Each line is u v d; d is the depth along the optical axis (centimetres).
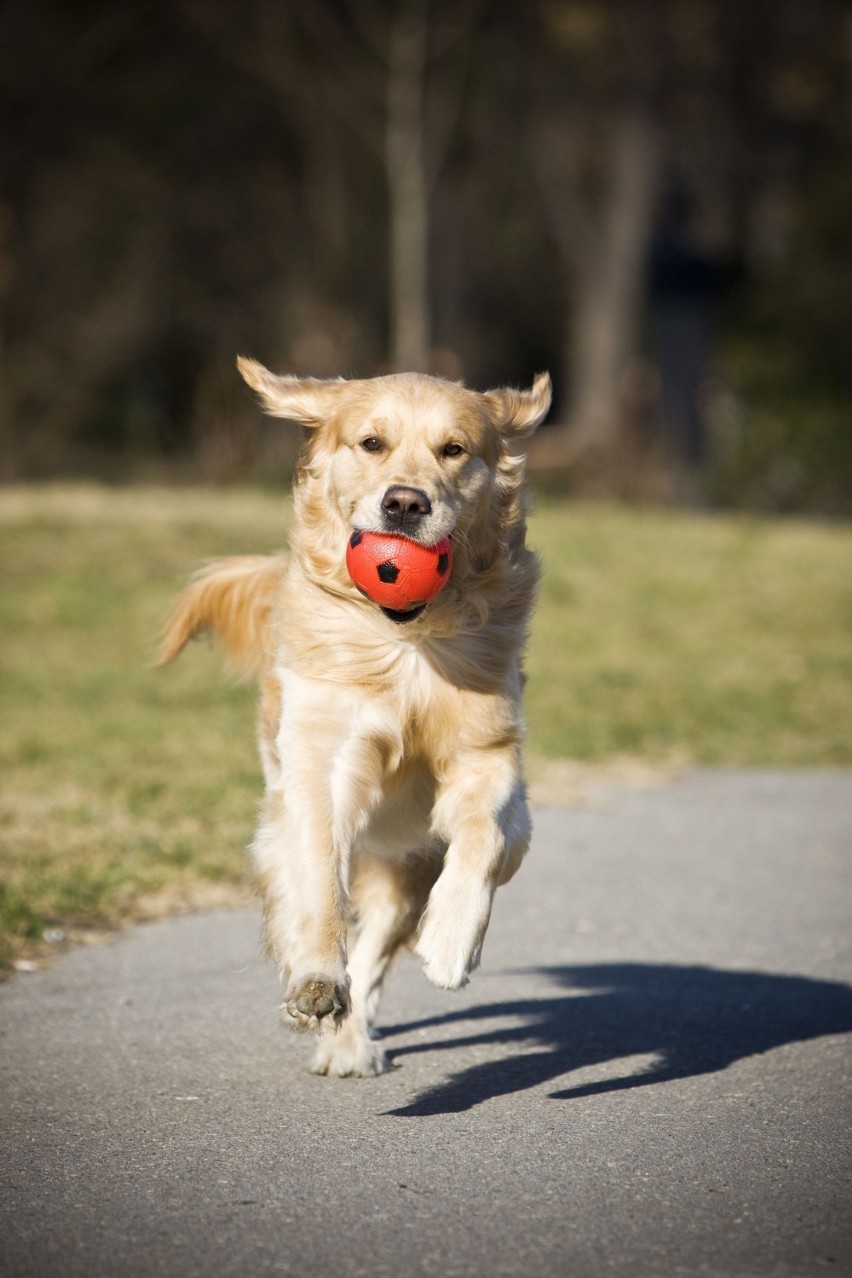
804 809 1220
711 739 1482
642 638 1927
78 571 2122
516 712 637
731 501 3397
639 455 3362
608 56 4100
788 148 4338
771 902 947
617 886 987
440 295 4897
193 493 2939
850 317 3956
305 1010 553
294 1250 463
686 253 3584
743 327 4025
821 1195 507
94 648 1816
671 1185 516
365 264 4441
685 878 1007
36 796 1159
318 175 4356
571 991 768
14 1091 611
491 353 5256
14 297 3850
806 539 2545
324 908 581
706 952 839
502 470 672
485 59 4178
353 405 653
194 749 1352
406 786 641
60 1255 459
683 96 4125
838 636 1962
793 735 1507
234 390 3653
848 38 4019
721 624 2005
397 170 3772
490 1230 479
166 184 4200
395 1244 468
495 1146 554
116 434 4022
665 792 1284
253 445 3450
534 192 4759
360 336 4291
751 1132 569
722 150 4175
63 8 4094
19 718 1470
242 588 744
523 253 5091
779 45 4044
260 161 4403
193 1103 601
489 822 600
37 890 899
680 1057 664
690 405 3625
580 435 3494
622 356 4419
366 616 622
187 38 4216
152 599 2027
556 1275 446
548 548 2358
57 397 3838
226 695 1619
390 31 3953
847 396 3859
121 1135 564
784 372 3922
